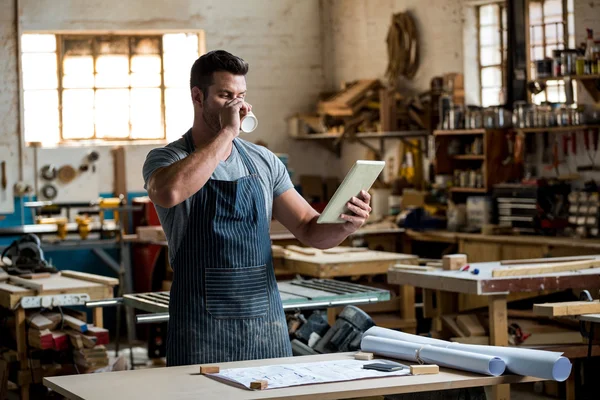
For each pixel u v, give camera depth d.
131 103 11.33
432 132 9.75
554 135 8.62
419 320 7.36
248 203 3.49
